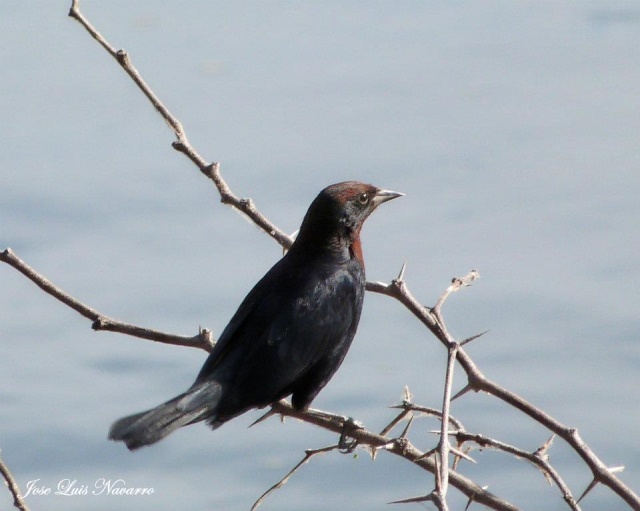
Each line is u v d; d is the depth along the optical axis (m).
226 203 10.95
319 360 11.44
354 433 10.52
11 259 9.90
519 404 9.22
